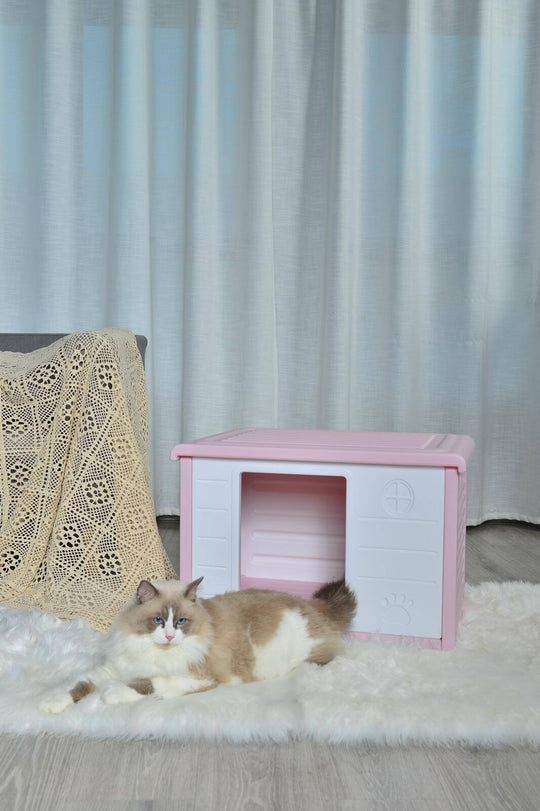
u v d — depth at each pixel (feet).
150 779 3.78
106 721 4.22
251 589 5.41
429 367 10.34
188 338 10.06
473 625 5.95
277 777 3.81
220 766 3.91
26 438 6.43
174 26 10.06
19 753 4.02
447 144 10.14
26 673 4.79
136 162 9.95
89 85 10.08
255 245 10.09
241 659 4.76
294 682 4.73
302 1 10.00
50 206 10.09
